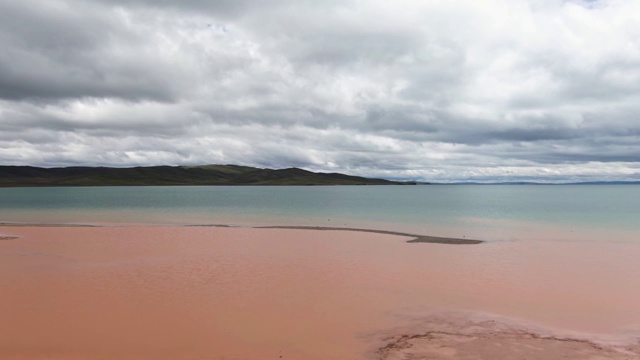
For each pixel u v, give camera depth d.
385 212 56.50
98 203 78.19
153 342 11.48
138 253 23.98
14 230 34.53
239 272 19.39
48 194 127.69
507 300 15.41
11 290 16.16
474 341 11.63
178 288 16.58
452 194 139.25
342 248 26.23
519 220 44.53
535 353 10.82
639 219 44.56
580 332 12.37
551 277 18.73
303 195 126.69
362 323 13.05
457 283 17.69
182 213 54.66
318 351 11.03
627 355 10.72
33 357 10.42
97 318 13.21
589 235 32.47
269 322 13.05
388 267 20.69
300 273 19.28
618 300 15.38
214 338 11.81
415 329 12.59
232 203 79.56
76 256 22.97
